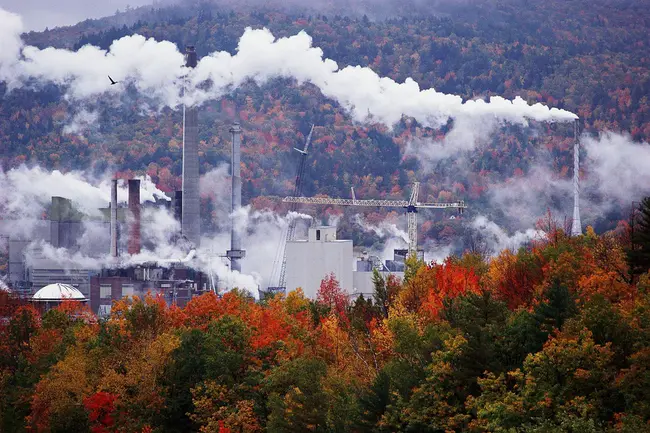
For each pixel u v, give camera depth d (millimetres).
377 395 159625
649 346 138000
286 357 199750
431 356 161625
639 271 184250
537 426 131750
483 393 145000
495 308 167500
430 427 151250
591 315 146875
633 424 124812
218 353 199875
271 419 174625
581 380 137750
